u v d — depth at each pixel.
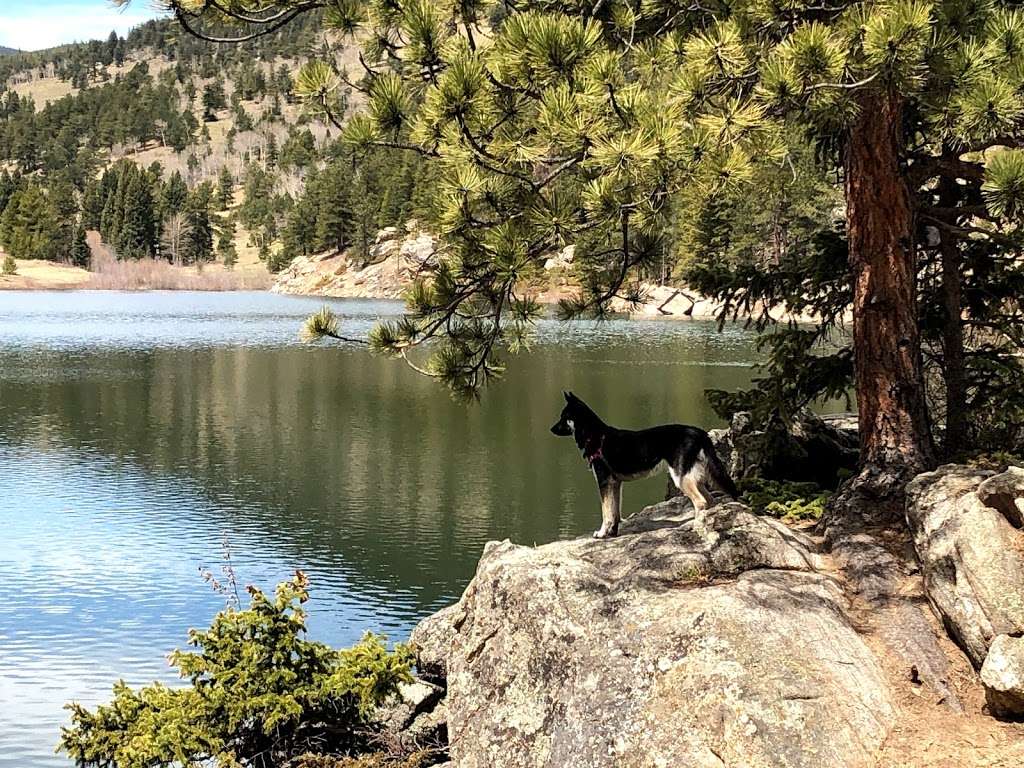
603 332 43.00
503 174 5.04
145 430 21.48
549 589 5.29
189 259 109.44
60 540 12.93
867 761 4.14
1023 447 6.74
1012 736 4.17
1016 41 4.88
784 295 7.21
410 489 15.95
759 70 4.72
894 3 4.60
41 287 91.25
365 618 10.20
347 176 86.31
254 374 31.19
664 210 5.02
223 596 10.81
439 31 5.05
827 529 5.74
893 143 5.90
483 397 25.41
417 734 5.85
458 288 5.76
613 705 4.59
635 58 5.56
